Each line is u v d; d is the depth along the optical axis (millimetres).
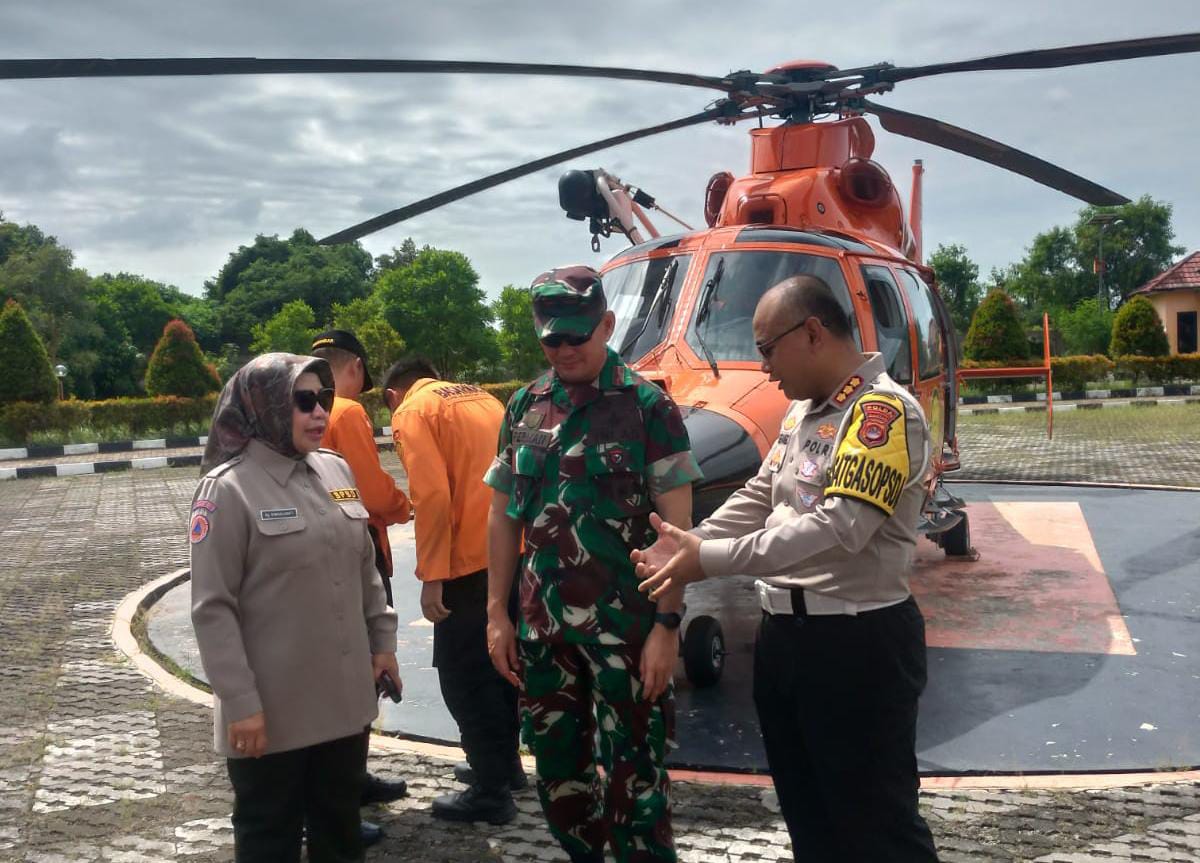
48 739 4922
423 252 78688
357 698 2990
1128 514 10398
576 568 2990
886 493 2525
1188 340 43250
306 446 2945
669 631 2936
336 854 3059
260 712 2770
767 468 2986
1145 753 4379
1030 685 5316
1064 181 7398
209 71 4926
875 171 7352
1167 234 73688
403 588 8391
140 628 7215
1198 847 3533
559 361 3006
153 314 95625
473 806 3926
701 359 5773
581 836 3209
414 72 5730
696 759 4445
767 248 6195
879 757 2662
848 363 2785
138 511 13633
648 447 3027
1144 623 6438
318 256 104562
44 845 3797
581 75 6512
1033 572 7980
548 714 3121
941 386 8094
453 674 3912
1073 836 3629
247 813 2893
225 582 2801
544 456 3053
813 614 2682
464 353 78312
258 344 87875
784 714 2812
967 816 3795
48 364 25891
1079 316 61156
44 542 11188
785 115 7785
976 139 7324
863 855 2662
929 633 6355
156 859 3680
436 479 3805
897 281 6965
